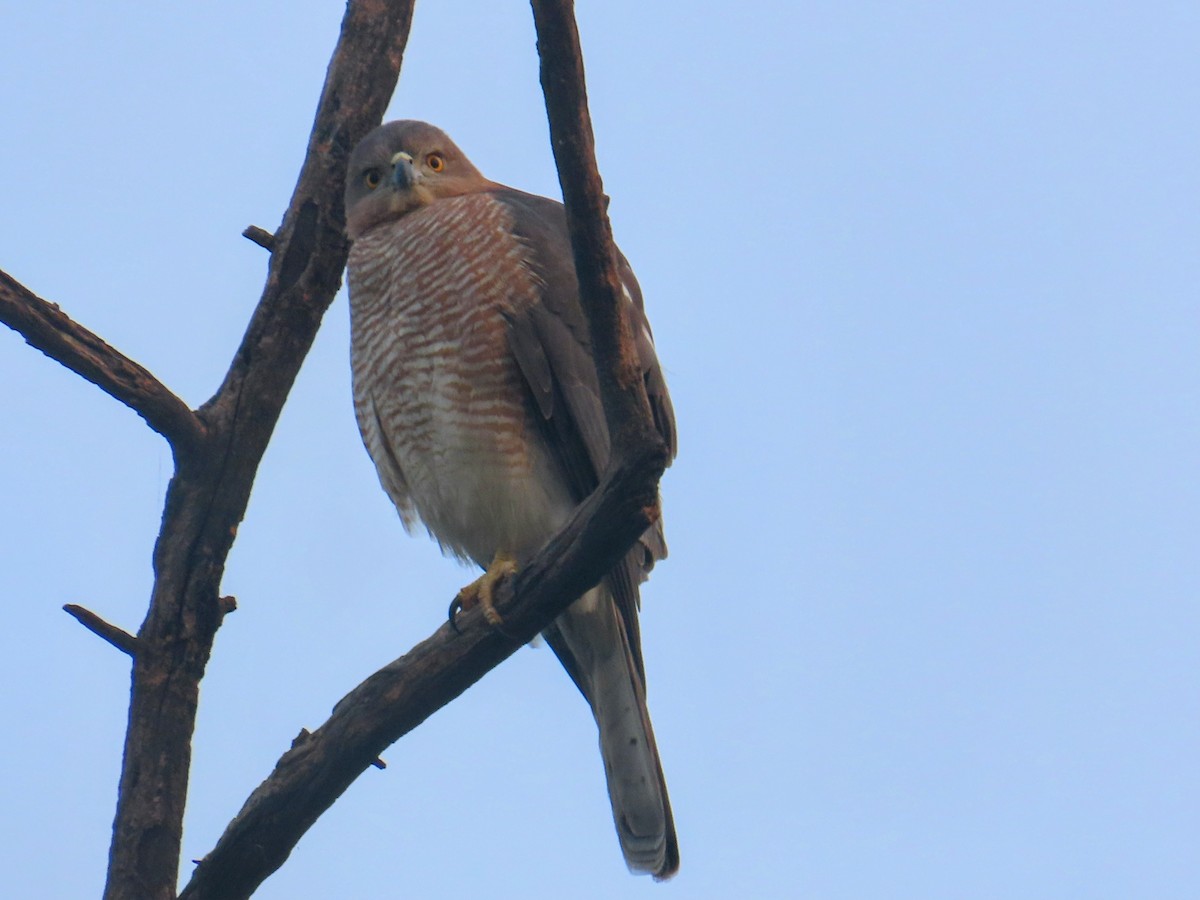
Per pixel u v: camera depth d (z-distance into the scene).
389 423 11.33
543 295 10.88
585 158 7.36
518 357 10.75
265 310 10.43
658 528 11.21
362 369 11.47
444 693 8.90
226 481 9.87
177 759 9.58
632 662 10.88
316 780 8.81
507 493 10.86
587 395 10.79
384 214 11.71
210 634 9.80
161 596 9.73
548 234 11.17
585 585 8.48
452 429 10.91
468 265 10.88
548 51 7.18
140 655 9.63
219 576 9.83
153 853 9.38
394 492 11.90
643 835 10.67
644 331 11.31
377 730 8.84
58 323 9.15
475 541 11.30
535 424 10.89
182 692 9.66
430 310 10.94
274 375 10.23
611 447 7.95
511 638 8.73
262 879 8.96
